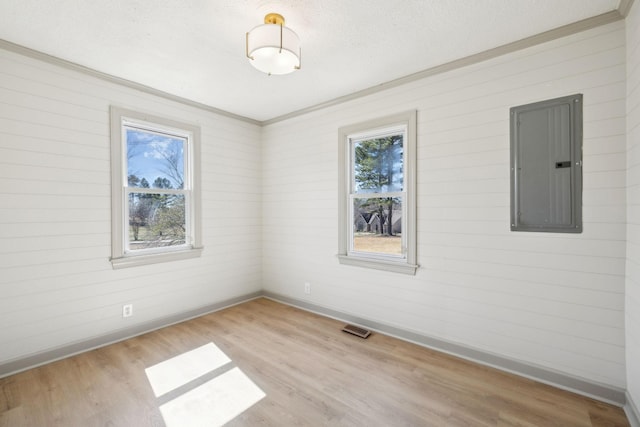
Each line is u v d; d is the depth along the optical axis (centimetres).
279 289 405
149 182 314
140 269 303
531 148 221
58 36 215
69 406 193
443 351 264
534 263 222
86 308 267
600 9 187
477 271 247
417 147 277
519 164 226
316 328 317
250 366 241
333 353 263
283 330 312
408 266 281
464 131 251
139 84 294
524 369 225
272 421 181
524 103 224
